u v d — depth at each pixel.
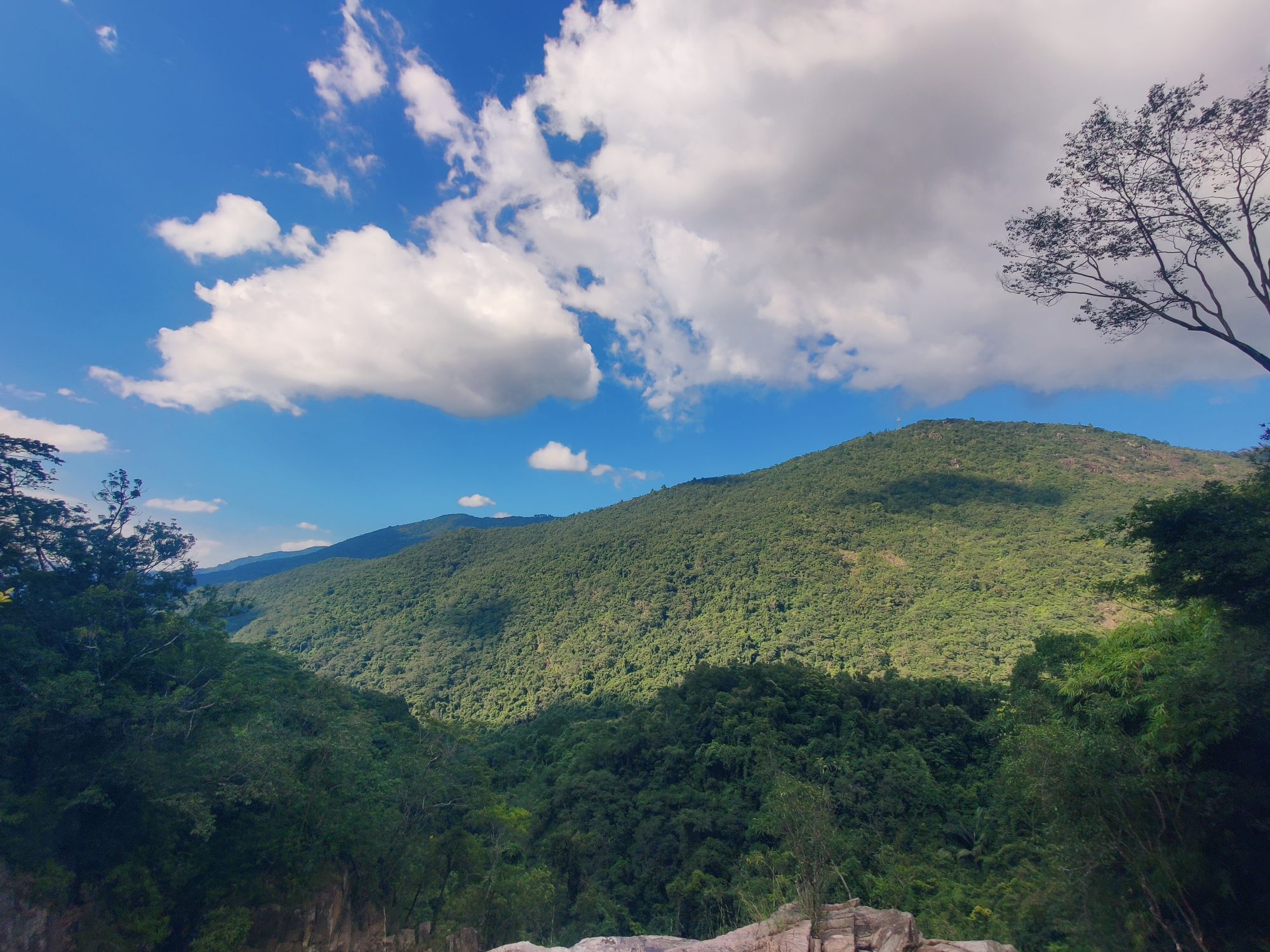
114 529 22.78
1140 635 17.80
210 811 20.19
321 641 140.50
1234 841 10.83
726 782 48.84
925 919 24.42
